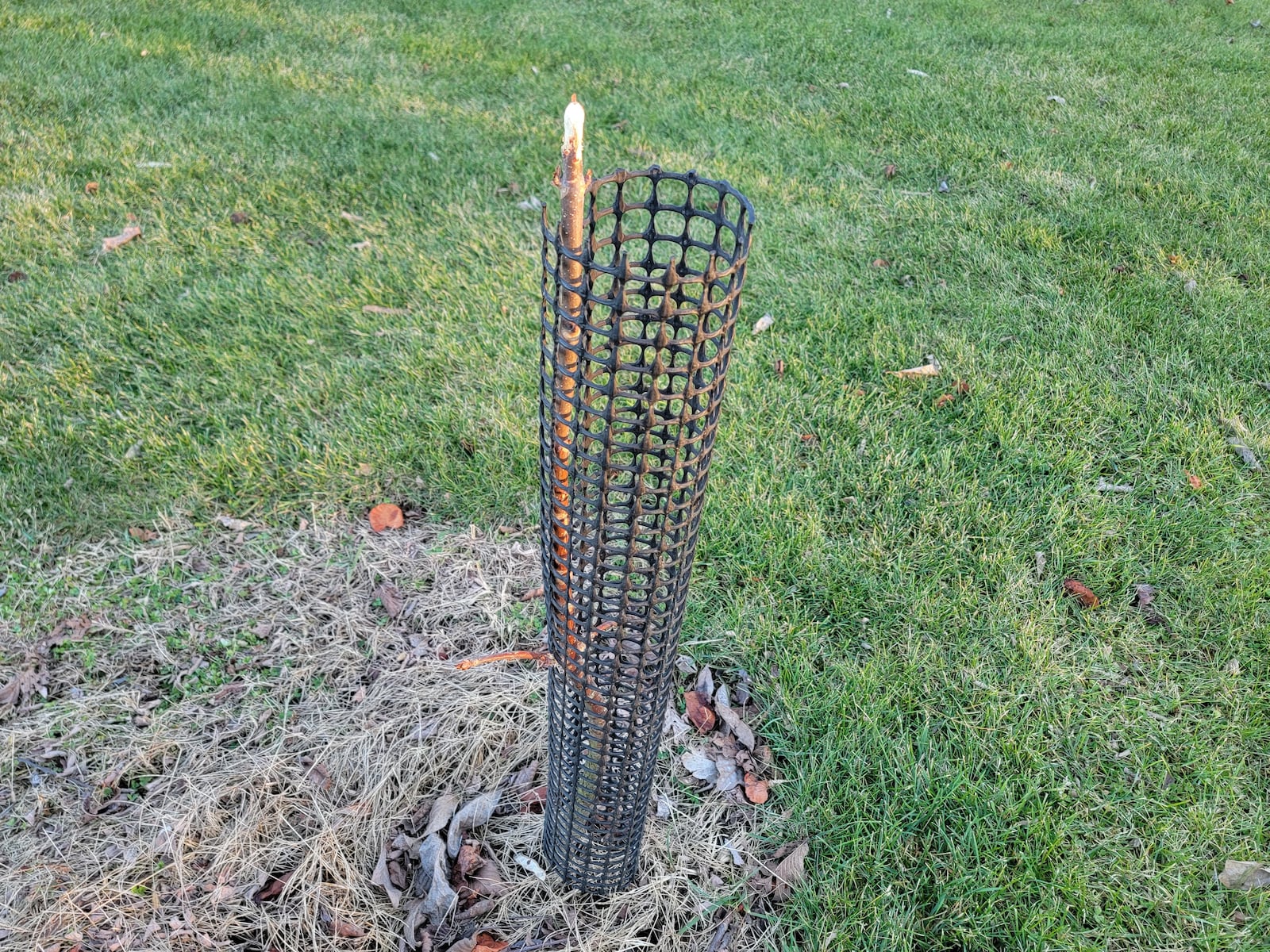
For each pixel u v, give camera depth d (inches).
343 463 125.4
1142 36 279.3
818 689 101.2
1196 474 128.6
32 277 158.9
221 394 137.8
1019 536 119.0
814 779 92.7
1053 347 150.9
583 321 52.0
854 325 154.4
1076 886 84.9
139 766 93.5
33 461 123.8
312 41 259.3
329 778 92.7
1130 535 120.0
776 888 86.2
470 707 97.4
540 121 217.9
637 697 69.0
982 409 137.7
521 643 106.0
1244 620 109.3
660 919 85.1
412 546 117.0
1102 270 167.9
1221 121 223.8
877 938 81.8
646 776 76.4
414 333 149.0
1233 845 89.1
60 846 86.4
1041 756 95.0
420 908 82.8
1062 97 236.7
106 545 115.2
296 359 144.9
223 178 190.1
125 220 176.1
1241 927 83.9
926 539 118.3
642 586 64.2
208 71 236.7
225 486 122.3
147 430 129.1
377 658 104.6
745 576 113.7
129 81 227.9
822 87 240.5
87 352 143.6
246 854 86.2
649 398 52.7
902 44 267.0
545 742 95.7
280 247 170.7
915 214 185.3
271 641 106.2
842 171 201.6
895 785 92.7
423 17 280.1
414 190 188.5
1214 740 98.3
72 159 192.5
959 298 161.6
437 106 224.4
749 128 218.2
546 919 84.1
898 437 133.7
